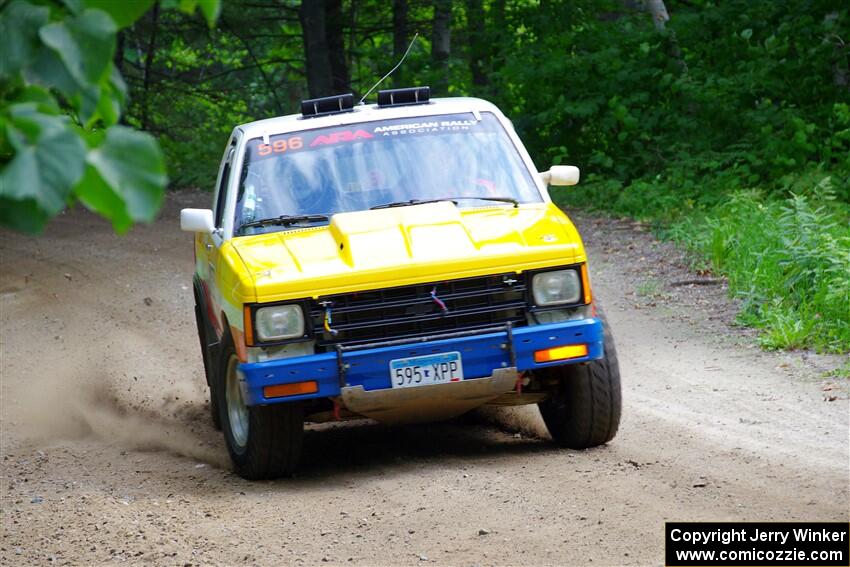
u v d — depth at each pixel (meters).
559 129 48.91
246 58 89.75
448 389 14.58
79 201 3.42
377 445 17.81
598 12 51.91
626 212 41.78
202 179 63.66
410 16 74.69
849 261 24.02
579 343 14.77
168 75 83.25
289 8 74.31
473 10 59.53
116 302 32.72
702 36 45.97
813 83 42.97
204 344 21.05
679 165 43.03
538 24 51.53
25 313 31.47
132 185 3.35
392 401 14.57
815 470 13.92
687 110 45.62
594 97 47.41
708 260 30.77
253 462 15.51
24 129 3.29
